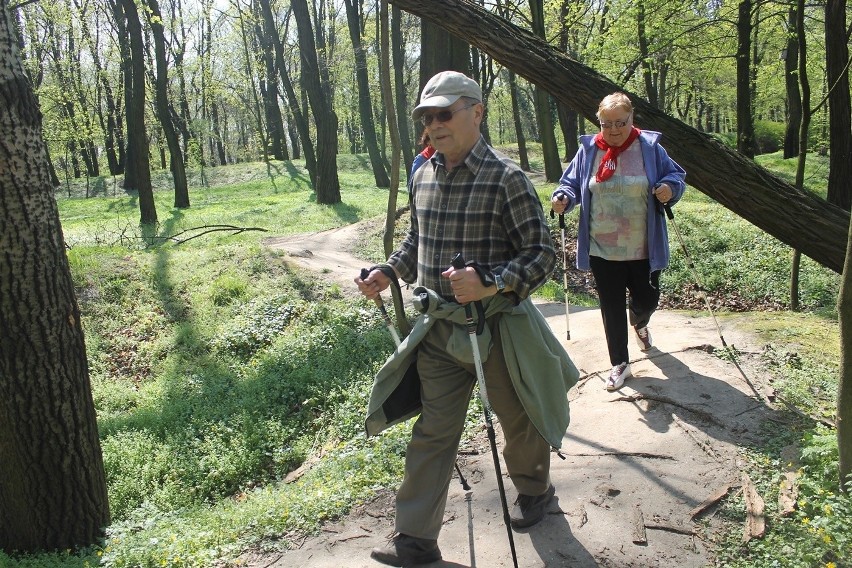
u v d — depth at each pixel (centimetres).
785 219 475
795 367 507
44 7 2986
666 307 916
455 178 292
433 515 307
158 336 959
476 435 464
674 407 454
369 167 3606
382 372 308
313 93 2180
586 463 404
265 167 3681
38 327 429
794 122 2436
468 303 279
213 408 710
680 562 315
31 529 454
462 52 1031
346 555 342
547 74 517
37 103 432
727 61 2616
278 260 1158
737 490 363
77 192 3416
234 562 349
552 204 484
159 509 543
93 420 469
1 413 433
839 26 1065
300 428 655
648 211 461
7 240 416
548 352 301
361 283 316
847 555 294
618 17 1925
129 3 1889
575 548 327
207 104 4275
